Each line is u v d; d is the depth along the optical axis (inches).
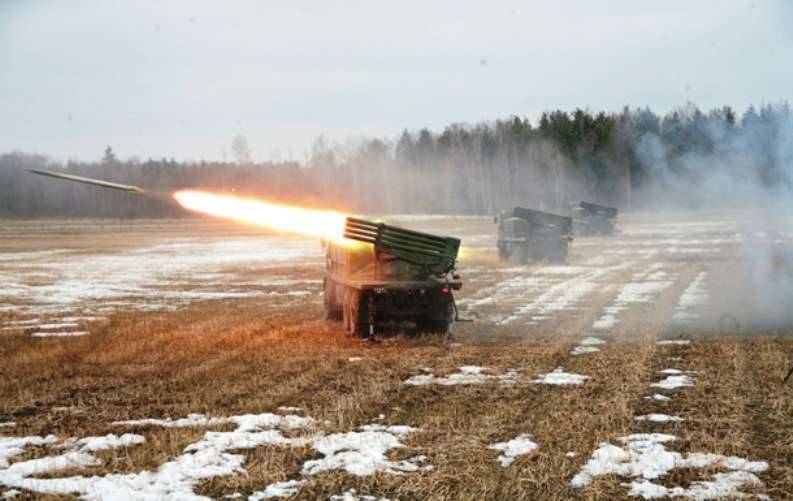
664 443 463.5
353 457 442.0
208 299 1284.4
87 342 847.1
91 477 418.6
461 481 406.3
